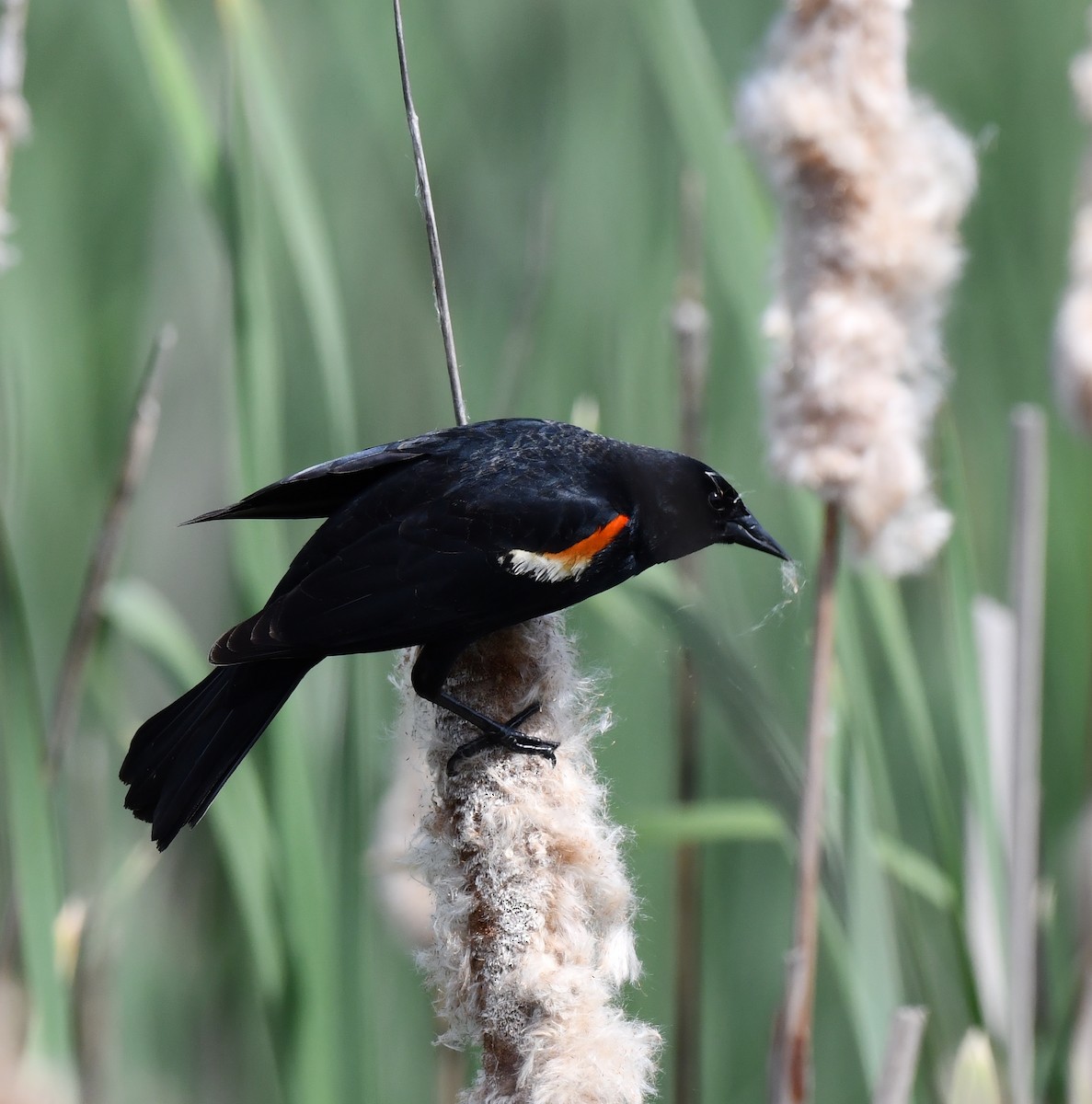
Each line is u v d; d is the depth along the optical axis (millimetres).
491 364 7406
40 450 7402
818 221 7098
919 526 7109
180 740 7129
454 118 7461
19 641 7133
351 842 7168
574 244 7434
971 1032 7137
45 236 7441
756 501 7418
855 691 7164
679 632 7156
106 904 7242
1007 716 7211
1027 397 7441
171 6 7457
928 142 7098
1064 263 7453
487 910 7078
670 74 7188
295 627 7109
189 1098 7324
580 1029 7062
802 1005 7098
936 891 7191
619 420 7406
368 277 7441
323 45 7469
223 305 7328
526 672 7125
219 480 7426
